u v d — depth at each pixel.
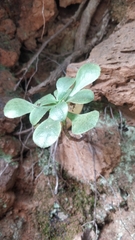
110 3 0.30
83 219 0.28
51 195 0.29
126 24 0.28
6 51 0.31
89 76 0.20
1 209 0.27
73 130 0.19
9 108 0.21
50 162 0.30
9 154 0.29
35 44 0.34
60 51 0.35
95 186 0.26
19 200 0.29
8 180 0.27
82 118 0.19
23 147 0.30
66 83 0.22
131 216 0.25
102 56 0.25
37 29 0.33
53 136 0.19
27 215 0.28
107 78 0.24
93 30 0.33
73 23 0.33
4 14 0.32
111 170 0.26
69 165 0.29
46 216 0.28
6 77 0.31
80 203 0.28
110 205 0.26
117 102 0.25
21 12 0.32
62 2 0.32
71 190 0.29
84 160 0.27
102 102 0.27
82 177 0.28
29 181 0.30
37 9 0.31
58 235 0.28
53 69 0.34
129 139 0.27
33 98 0.32
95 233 0.26
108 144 0.26
